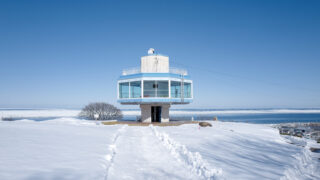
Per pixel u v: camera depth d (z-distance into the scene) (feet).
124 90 117.39
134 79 111.86
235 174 33.35
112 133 65.46
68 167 28.71
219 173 31.99
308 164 60.75
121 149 44.57
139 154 41.14
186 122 115.96
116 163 34.63
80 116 262.06
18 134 52.16
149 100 108.68
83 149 40.16
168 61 118.83
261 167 41.81
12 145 38.86
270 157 55.88
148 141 54.29
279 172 39.40
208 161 39.58
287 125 303.89
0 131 55.88
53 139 48.37
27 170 26.18
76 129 70.64
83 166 29.68
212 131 86.84
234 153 53.21
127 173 30.68
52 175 25.26
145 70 115.24
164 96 109.81
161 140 54.75
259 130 106.22
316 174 51.24
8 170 25.59
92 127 82.74
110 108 268.62
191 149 50.14
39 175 24.91
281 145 80.07
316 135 184.75
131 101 113.09
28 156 32.35
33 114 581.94
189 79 119.75
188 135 73.20
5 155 31.94
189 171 32.45
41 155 33.47
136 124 108.58
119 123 114.21
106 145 45.75
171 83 115.65
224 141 68.39
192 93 120.98
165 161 37.11
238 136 81.82
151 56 114.62
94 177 25.89
